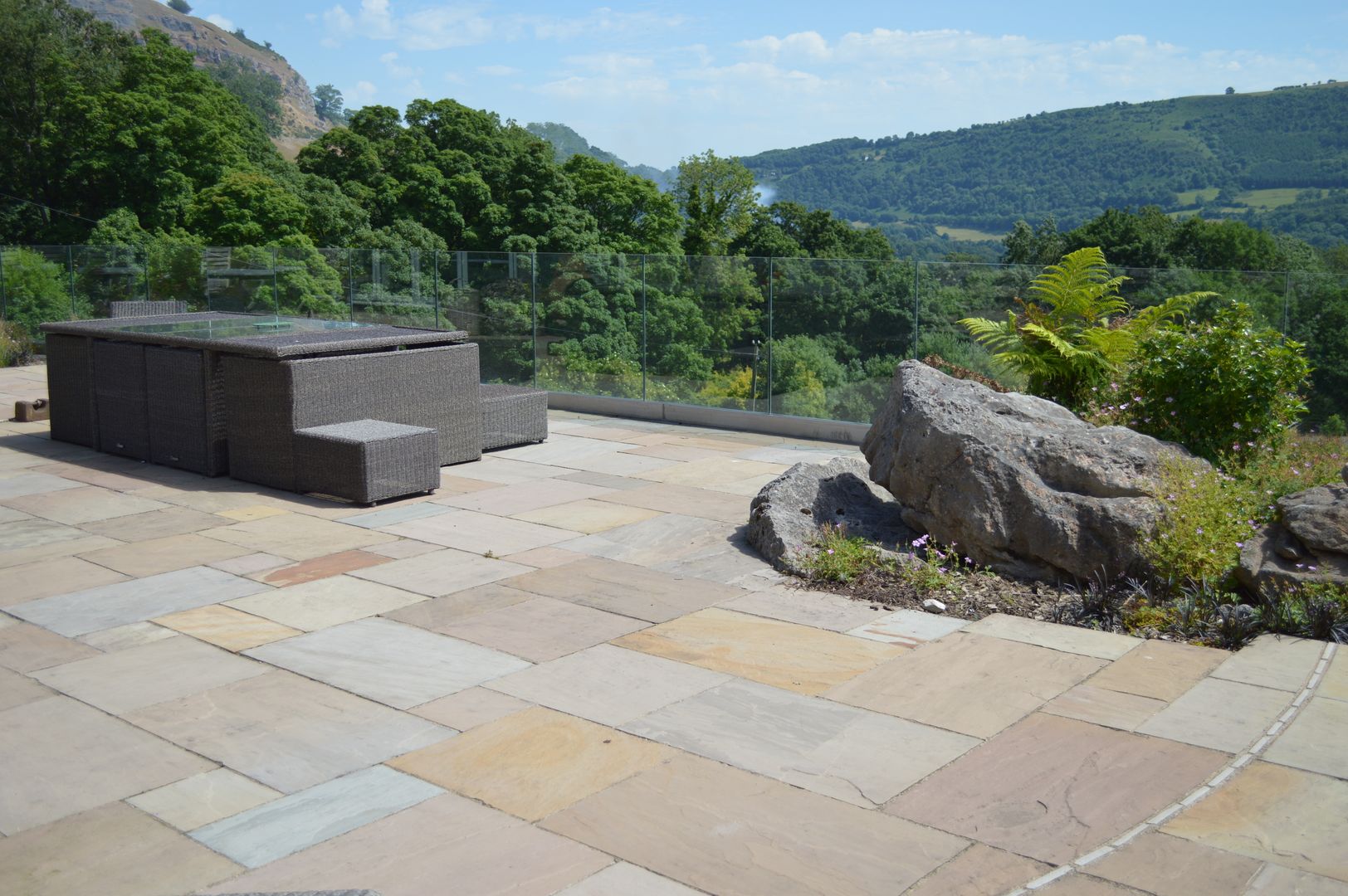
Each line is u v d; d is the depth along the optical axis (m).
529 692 5.23
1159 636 5.94
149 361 10.63
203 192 39.03
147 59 48.25
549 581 7.03
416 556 7.62
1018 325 11.05
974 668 5.48
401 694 5.22
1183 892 3.49
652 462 11.04
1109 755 4.48
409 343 10.46
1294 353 8.76
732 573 7.17
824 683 5.31
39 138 49.66
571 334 14.67
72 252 19.94
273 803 4.16
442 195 46.31
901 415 7.56
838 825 3.95
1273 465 7.93
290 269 17.89
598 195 49.00
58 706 5.11
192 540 8.05
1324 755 4.44
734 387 13.25
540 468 10.75
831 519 7.94
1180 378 8.58
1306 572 6.19
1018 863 3.68
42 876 3.67
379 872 3.66
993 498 6.99
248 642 5.94
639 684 5.32
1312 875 3.57
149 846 3.86
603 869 3.67
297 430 9.50
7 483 9.97
